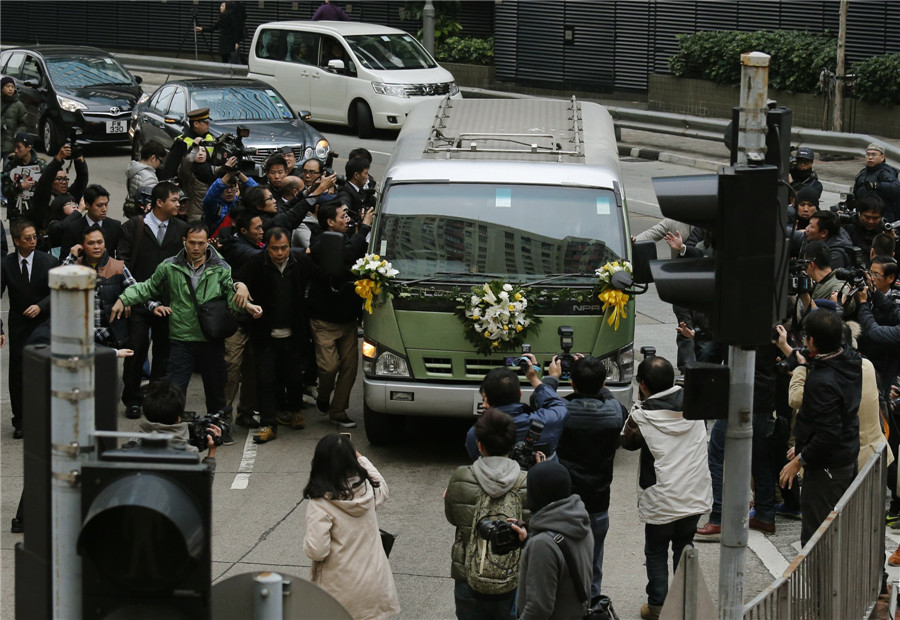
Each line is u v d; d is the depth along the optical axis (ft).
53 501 14.01
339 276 43.19
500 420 25.45
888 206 58.34
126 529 13.47
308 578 32.76
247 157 50.08
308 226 49.57
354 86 102.01
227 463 41.96
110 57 100.32
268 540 35.58
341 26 106.32
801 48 100.99
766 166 19.92
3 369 51.90
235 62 134.31
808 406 30.14
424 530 36.60
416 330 40.81
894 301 39.24
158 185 46.62
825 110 97.55
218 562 33.94
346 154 94.63
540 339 40.32
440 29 129.29
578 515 22.81
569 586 22.76
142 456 13.79
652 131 99.45
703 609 20.39
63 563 14.01
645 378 30.09
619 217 41.73
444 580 33.09
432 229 41.70
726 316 19.94
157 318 43.04
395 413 41.55
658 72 115.24
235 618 14.80
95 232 42.88
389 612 26.23
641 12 115.34
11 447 42.47
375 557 25.93
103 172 90.58
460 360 40.81
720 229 19.79
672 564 34.58
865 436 32.63
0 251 47.62
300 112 86.02
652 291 64.85
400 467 42.06
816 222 42.80
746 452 20.77
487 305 39.96
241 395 46.09
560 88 122.72
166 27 151.33
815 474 30.76
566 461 29.25
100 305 43.19
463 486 25.45
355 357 45.42
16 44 163.73
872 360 38.45
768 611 22.12
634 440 30.32
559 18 121.29
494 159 43.45
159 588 13.60
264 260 42.52
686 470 29.68
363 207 47.70
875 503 29.73
